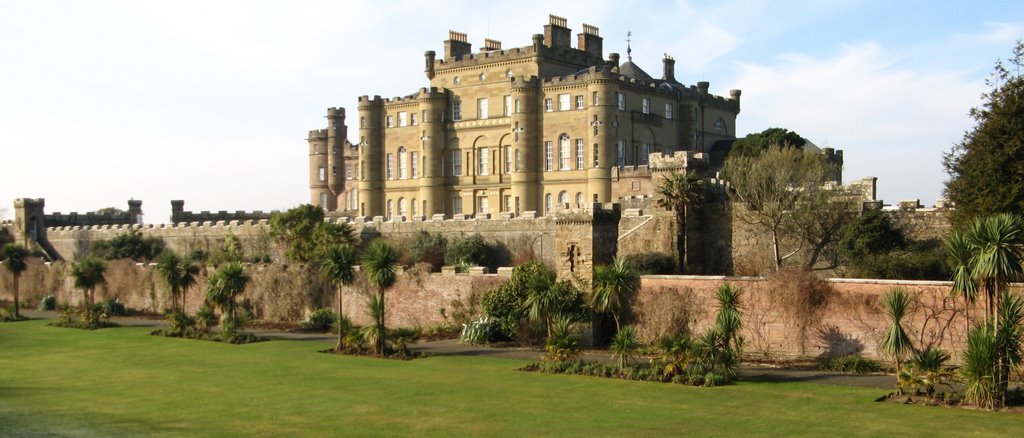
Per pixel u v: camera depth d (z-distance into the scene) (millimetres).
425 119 103938
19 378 41062
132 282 74812
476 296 54406
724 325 37844
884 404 31953
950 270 46719
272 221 78625
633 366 39969
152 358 46969
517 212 96438
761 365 41375
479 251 67938
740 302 44344
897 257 48250
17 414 32781
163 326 62906
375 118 109062
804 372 39312
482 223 70062
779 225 56844
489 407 32906
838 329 41938
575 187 93562
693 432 28422
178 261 64000
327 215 111125
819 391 34688
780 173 58750
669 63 113500
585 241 48469
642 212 62969
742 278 44844
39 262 84062
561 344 41656
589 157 91938
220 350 49844
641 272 55000
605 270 46125
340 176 138375
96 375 41656
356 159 136000
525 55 98875
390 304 58375
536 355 45656
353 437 28812
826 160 76312
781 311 43375
